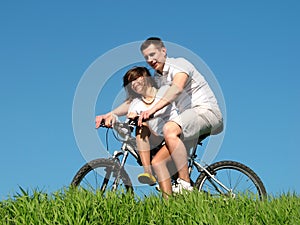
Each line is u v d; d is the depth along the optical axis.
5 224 4.69
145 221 4.91
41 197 5.27
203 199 5.37
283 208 5.30
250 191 5.71
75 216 4.79
